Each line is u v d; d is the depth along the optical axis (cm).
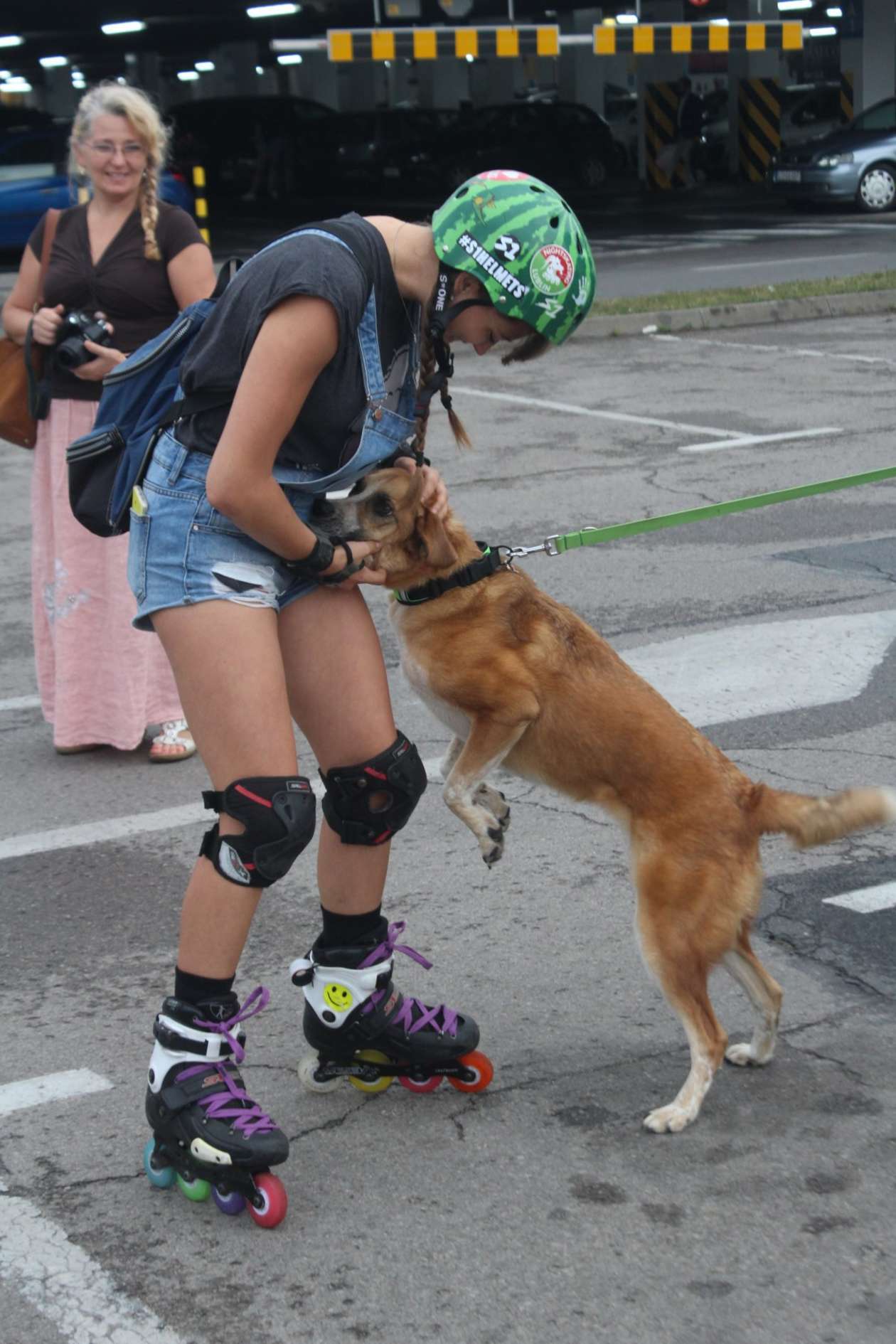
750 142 4041
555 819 574
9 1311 315
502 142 4041
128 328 592
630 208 3622
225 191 4247
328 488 355
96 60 6016
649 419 1306
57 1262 331
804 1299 314
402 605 424
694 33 2483
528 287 332
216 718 339
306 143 4169
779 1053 413
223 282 356
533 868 533
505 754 420
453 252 331
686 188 4003
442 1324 309
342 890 378
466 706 421
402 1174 362
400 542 407
